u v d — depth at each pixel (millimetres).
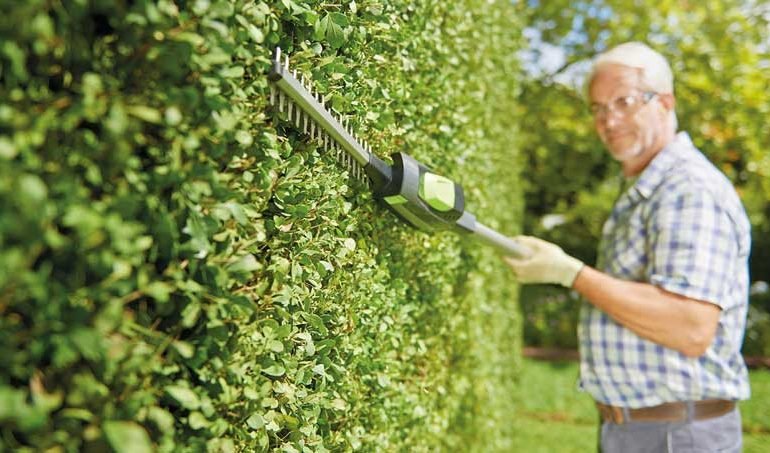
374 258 1622
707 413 1961
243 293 998
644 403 2012
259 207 1040
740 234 1985
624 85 2168
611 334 2049
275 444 1126
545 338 9664
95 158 696
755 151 7793
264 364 1031
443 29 2221
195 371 878
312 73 1246
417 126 1967
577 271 2023
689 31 7703
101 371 726
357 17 1437
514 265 2131
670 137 2223
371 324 1548
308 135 1249
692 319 1861
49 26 615
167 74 786
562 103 8461
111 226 671
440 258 2062
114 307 689
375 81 1542
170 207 816
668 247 1915
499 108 4238
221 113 854
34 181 585
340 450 1407
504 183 4668
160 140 803
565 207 10203
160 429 799
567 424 6254
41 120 629
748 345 9094
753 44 7719
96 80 680
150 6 719
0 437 646
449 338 2293
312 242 1207
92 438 689
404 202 1587
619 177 9344
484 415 3209
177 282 802
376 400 1612
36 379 658
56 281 663
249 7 937
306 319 1176
